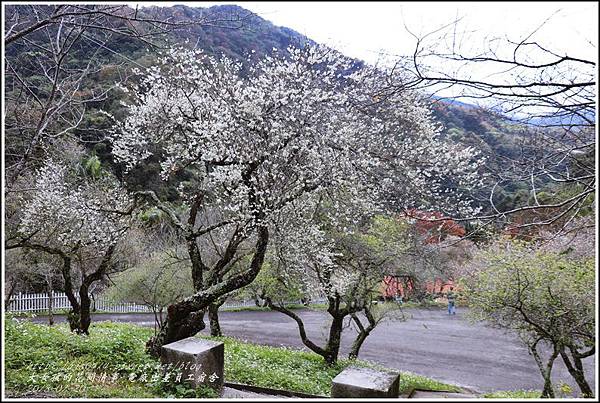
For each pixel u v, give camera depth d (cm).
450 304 2066
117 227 907
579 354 733
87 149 1381
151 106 786
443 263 1063
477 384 1056
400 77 455
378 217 1014
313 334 1611
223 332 1571
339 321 1074
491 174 467
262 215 704
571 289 705
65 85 656
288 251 882
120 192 1070
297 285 1087
